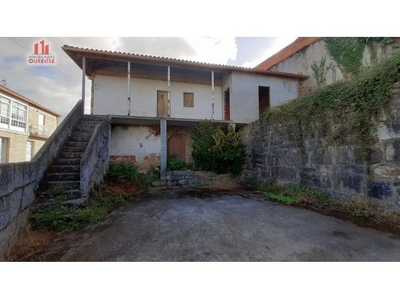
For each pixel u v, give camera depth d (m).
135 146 8.26
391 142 3.23
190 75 9.30
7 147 12.27
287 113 5.59
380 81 3.34
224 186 6.84
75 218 3.20
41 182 3.71
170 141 8.64
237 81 7.96
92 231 2.92
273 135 6.20
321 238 2.63
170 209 4.07
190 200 4.89
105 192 4.82
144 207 4.23
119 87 8.41
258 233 2.82
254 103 8.06
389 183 3.23
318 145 4.62
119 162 6.80
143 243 2.53
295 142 5.32
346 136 3.97
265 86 8.33
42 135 15.01
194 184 6.98
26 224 2.87
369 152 3.54
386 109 3.29
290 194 5.14
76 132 5.41
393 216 3.14
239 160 7.10
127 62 7.26
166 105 9.05
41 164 3.76
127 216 3.62
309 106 4.84
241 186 6.85
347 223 3.18
